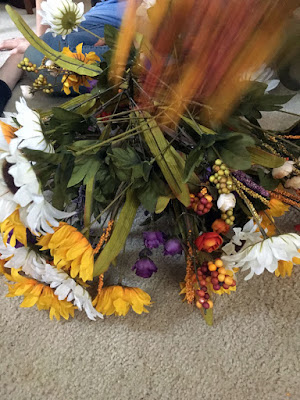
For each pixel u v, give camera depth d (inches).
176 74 12.8
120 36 15.6
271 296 23.2
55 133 17.2
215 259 19.0
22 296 23.0
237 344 21.2
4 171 15.6
